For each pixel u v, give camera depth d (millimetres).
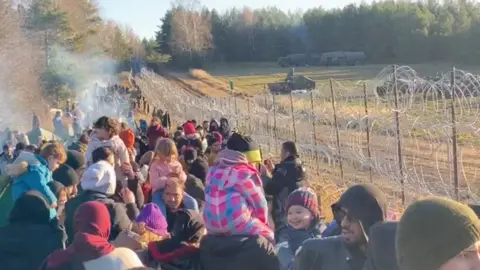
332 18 108500
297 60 101500
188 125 12727
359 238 3615
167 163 6164
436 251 2135
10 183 6141
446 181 8055
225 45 114062
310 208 4918
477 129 7410
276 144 15359
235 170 4758
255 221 4699
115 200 6027
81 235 4039
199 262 4766
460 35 74625
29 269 4645
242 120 19844
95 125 7711
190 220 4801
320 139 13359
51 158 6719
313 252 3842
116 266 4008
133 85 65250
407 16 87062
